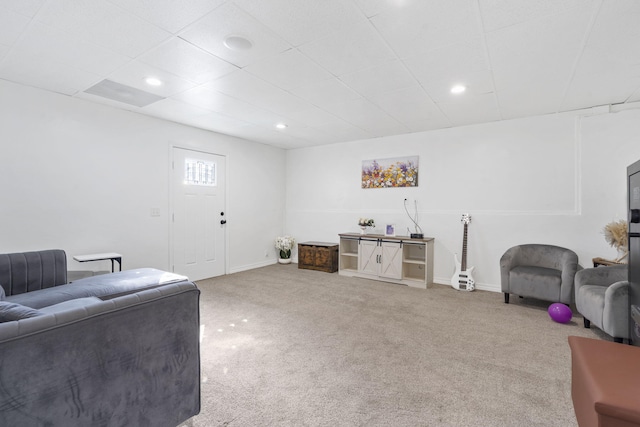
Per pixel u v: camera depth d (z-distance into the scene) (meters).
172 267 4.30
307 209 6.00
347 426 1.54
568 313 2.88
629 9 1.80
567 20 1.92
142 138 3.94
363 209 5.30
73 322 1.09
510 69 2.61
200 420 1.58
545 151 3.81
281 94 3.22
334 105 3.55
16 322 1.00
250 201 5.50
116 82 2.94
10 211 2.94
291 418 1.60
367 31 2.07
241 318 3.05
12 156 2.95
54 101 3.19
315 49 2.31
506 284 3.51
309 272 5.24
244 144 5.36
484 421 1.58
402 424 1.56
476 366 2.14
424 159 4.69
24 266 2.54
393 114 3.86
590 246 3.56
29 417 1.00
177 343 1.44
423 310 3.31
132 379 1.27
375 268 4.71
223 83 2.95
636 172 1.79
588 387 0.89
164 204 4.20
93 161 3.49
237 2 1.78
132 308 1.26
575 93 3.12
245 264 5.42
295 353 2.32
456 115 3.88
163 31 2.08
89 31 2.08
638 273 1.77
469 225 4.31
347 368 2.10
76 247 3.37
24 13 1.88
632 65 2.51
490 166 4.17
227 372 2.05
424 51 2.33
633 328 1.88
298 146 5.94
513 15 1.88
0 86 2.87
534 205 3.88
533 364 2.17
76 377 1.10
